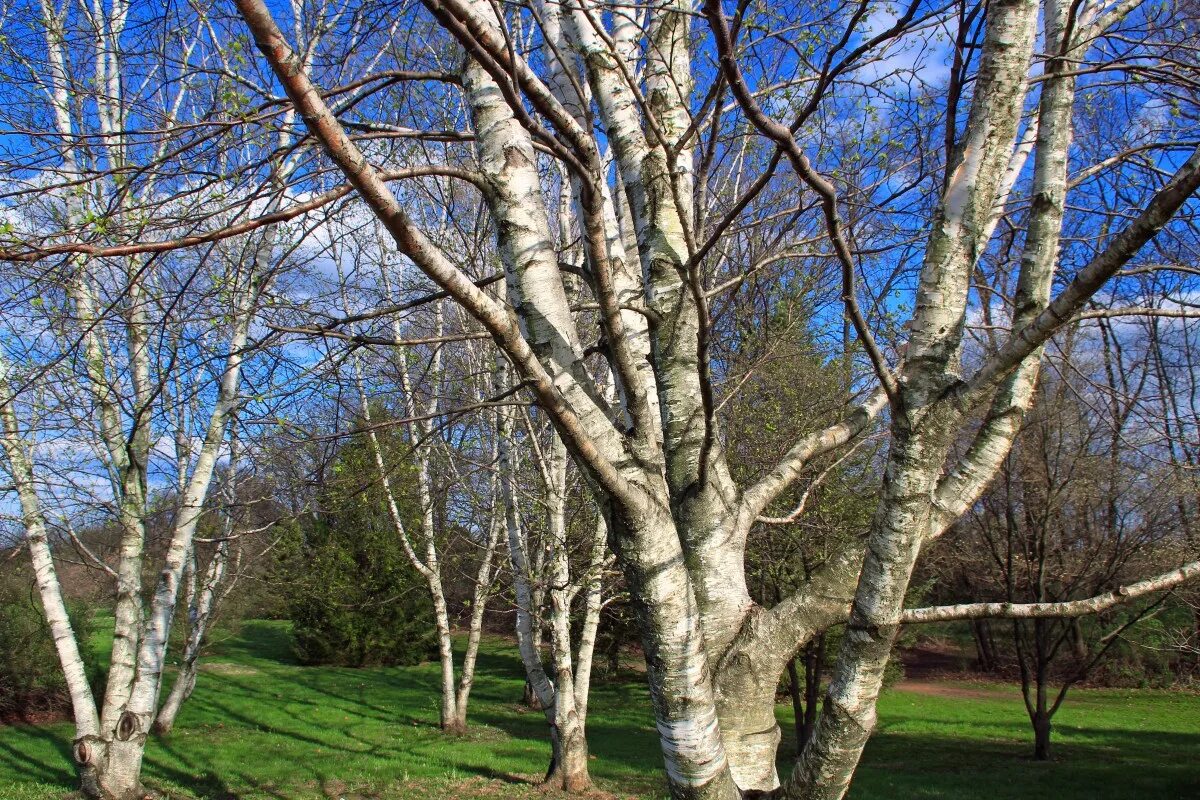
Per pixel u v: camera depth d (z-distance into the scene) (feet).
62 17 20.85
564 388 8.07
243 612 66.54
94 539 41.14
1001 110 7.09
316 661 79.30
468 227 28.07
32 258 6.65
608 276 7.68
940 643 89.15
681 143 7.60
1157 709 59.98
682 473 8.90
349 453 22.81
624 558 7.48
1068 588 40.47
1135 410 17.46
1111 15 9.66
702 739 7.31
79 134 10.24
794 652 8.39
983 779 38.88
